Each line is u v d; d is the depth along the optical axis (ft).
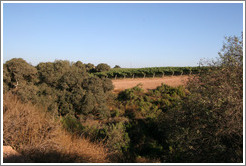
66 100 41.70
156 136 27.22
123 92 56.80
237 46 17.13
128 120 33.32
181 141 16.26
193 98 17.52
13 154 9.64
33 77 49.96
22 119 11.59
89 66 116.26
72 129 15.76
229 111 13.53
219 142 14.30
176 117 18.76
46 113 13.97
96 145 14.71
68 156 10.82
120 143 18.54
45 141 10.85
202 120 15.47
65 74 47.01
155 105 43.47
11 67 46.34
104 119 38.29
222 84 16.47
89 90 43.78
